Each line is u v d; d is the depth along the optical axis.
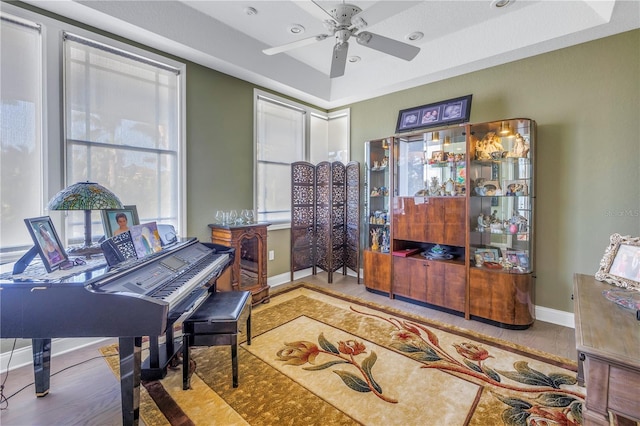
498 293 2.89
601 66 2.68
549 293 3.01
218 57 3.12
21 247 2.24
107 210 2.01
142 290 1.54
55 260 1.60
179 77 3.10
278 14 2.83
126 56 2.72
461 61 3.20
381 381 2.02
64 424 1.67
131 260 1.74
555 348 2.47
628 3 2.20
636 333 1.19
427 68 3.46
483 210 3.26
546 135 2.97
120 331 1.37
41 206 2.29
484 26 2.99
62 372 2.16
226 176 3.59
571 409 1.74
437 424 1.63
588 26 2.49
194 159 3.26
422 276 3.43
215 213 3.48
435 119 3.58
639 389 0.99
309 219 4.54
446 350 2.43
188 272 2.00
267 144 4.13
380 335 2.69
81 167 2.49
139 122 2.84
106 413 1.75
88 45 2.50
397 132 3.88
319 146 4.94
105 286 1.42
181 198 3.14
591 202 2.77
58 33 2.32
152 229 2.09
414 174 3.77
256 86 3.89
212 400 1.83
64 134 2.38
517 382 2.01
